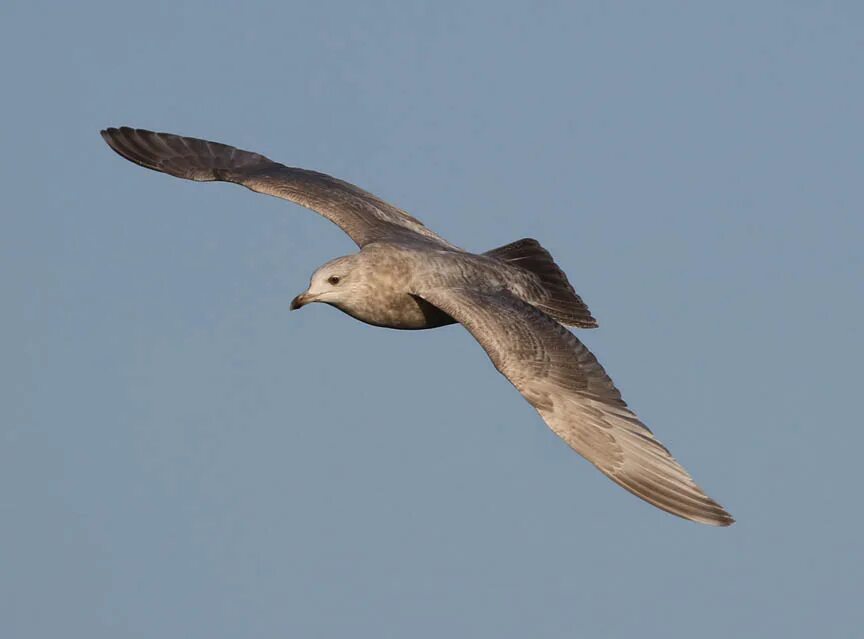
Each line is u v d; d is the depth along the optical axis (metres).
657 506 14.22
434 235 18.27
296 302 16.84
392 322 17.00
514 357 15.12
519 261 17.55
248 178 18.59
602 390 14.87
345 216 17.95
